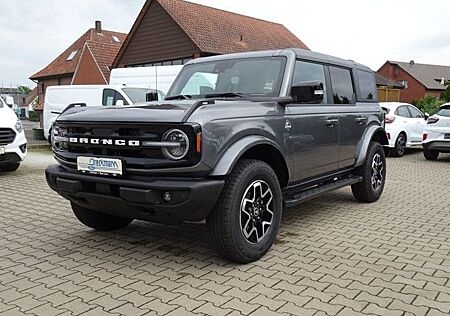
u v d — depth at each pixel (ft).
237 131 12.73
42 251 14.49
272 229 13.97
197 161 11.62
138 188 11.86
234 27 84.53
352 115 19.12
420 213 19.54
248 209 13.14
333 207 20.65
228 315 10.06
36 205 20.97
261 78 15.71
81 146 13.29
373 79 22.41
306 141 15.79
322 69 17.88
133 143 12.03
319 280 12.01
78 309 10.42
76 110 14.57
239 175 12.71
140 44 82.17
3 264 13.33
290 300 10.80
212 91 16.47
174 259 13.69
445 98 100.01
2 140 27.43
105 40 136.98
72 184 13.25
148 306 10.53
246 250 12.97
